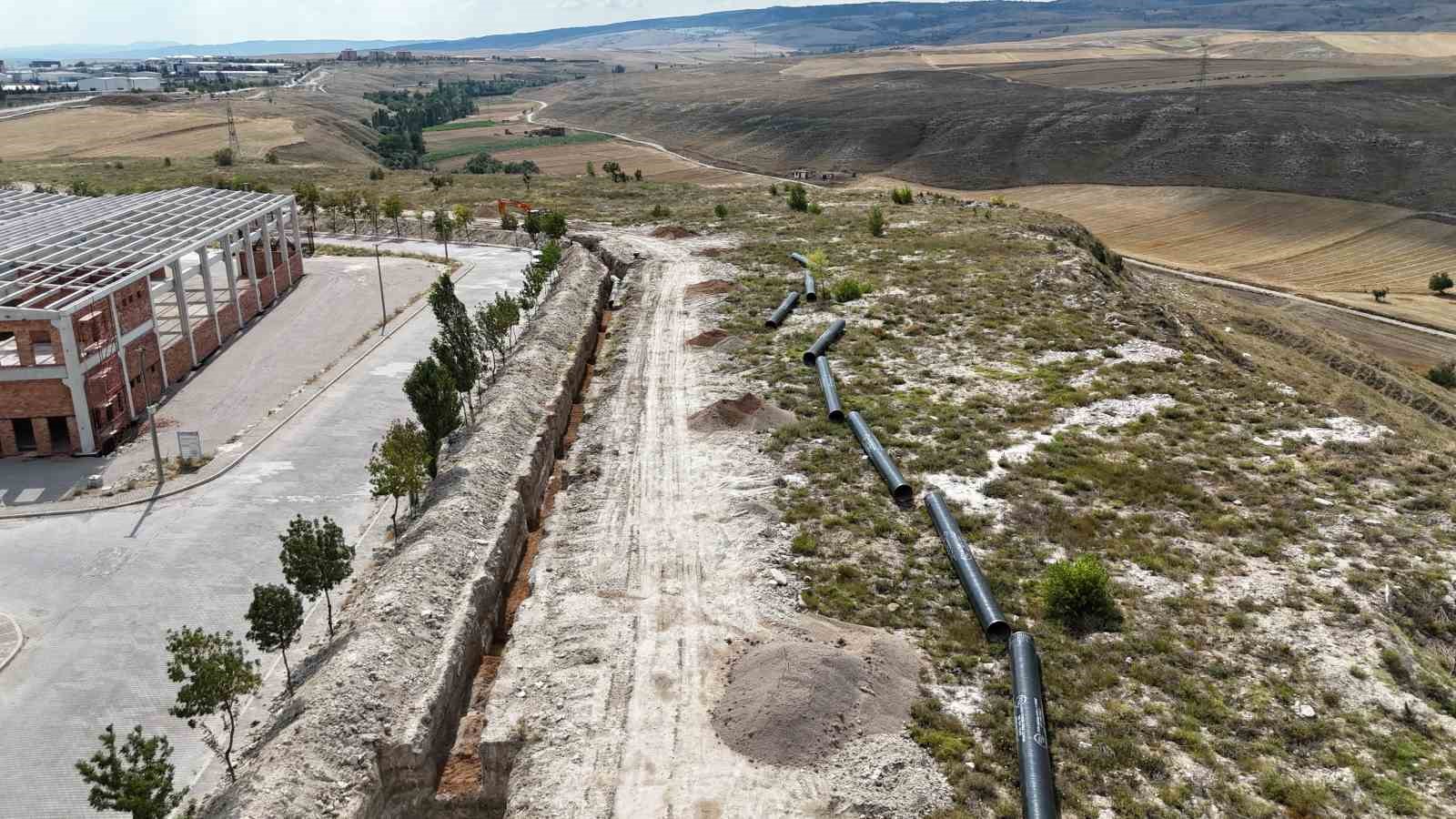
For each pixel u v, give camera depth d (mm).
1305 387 49281
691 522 30062
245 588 30281
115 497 36281
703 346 47844
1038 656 22188
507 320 50719
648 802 18734
